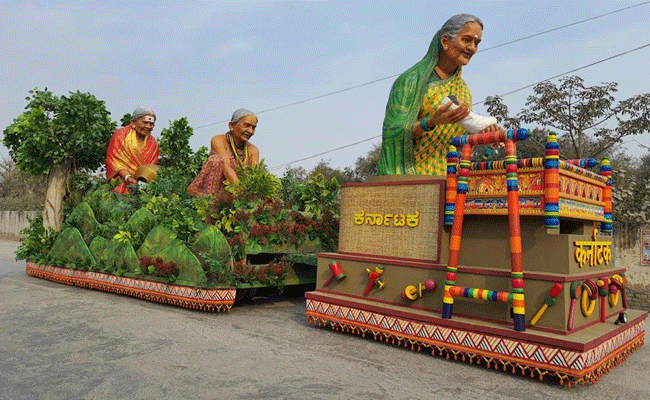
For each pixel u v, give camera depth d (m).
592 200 4.57
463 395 3.21
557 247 3.77
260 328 5.06
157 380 3.41
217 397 3.11
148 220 6.76
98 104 9.50
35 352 4.08
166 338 4.57
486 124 4.49
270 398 3.10
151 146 8.97
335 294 5.04
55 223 9.19
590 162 4.88
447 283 4.02
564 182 4.00
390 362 3.90
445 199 4.32
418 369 3.74
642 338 4.54
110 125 9.65
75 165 9.61
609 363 3.74
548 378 3.58
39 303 6.40
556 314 3.60
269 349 4.23
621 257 7.98
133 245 6.83
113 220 7.49
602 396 3.26
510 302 3.71
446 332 3.97
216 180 7.07
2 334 4.70
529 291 3.75
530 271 3.88
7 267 11.14
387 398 3.13
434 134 5.04
